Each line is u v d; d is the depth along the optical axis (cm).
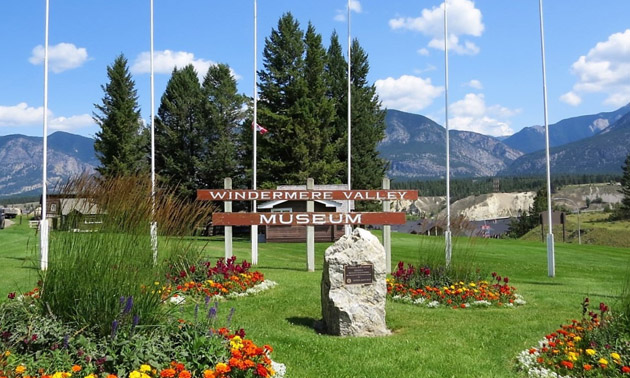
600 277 1727
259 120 4031
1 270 1376
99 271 592
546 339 774
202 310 938
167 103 4562
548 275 1695
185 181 4541
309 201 1580
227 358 564
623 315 741
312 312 993
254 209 2162
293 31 4153
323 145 4138
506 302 1112
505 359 717
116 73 4328
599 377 609
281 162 3947
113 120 4294
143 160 4403
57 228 624
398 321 929
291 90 4019
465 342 797
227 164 4512
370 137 4641
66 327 569
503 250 2644
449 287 1151
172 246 773
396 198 1591
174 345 579
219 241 3059
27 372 500
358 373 643
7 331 557
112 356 518
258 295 1130
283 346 745
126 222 630
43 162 1288
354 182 4650
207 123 4591
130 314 583
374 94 4906
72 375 499
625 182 9919
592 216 10681
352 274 845
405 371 654
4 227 3656
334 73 4688
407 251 2458
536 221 9756
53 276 606
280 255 2212
